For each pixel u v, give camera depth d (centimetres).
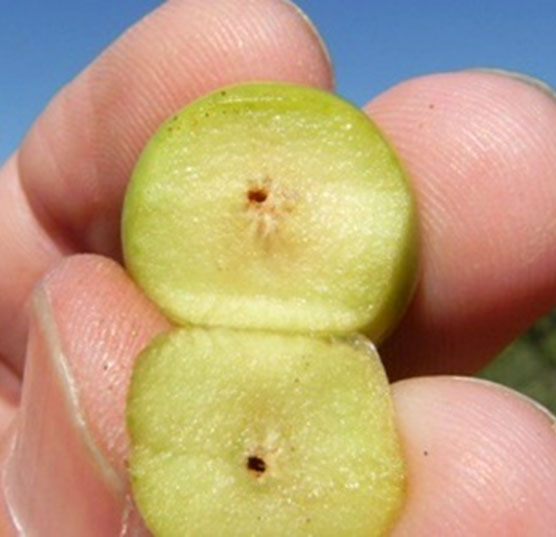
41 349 8
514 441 8
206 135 8
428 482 8
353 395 8
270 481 8
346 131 8
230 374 8
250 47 10
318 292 8
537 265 10
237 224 8
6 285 11
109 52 11
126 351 8
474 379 9
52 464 9
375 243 8
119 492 8
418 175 10
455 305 10
